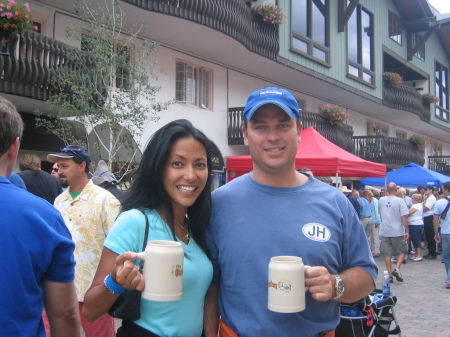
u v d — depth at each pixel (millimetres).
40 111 8750
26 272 1655
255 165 2297
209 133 14062
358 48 20094
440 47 29797
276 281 1831
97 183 5562
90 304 1896
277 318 2027
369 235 13203
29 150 9227
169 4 10375
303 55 15719
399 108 22859
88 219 3795
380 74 21594
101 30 8008
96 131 8516
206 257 2223
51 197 5762
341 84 18219
